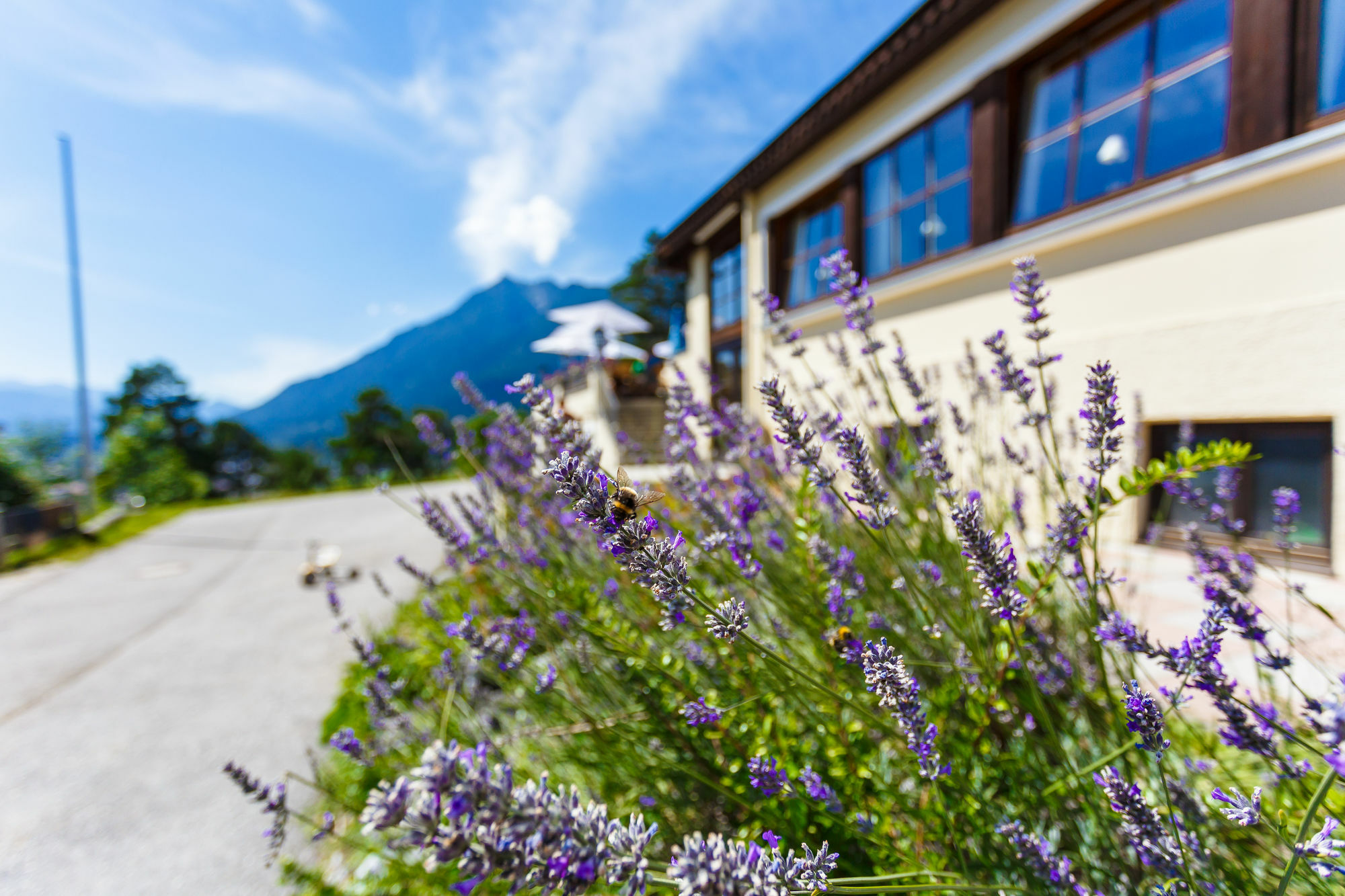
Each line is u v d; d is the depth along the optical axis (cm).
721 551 169
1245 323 373
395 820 59
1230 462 114
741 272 1038
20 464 1686
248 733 376
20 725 419
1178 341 406
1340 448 181
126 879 254
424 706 244
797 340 234
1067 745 154
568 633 199
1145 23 434
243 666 501
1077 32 479
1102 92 465
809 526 171
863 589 180
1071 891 117
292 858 255
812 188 794
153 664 526
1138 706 99
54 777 342
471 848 60
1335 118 340
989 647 164
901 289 634
